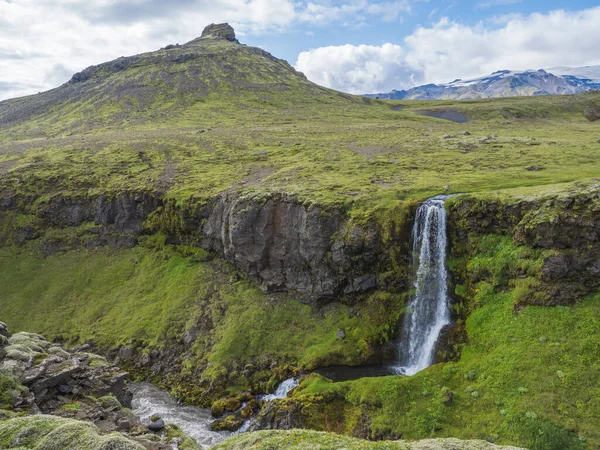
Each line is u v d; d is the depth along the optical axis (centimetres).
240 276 6644
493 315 4497
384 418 3919
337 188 6594
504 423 3481
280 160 9350
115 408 2681
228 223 6681
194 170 9069
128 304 6769
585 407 3356
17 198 8719
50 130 16488
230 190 7312
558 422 3322
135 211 8075
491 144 9656
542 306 4225
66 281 7450
